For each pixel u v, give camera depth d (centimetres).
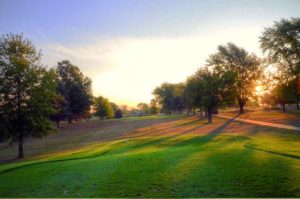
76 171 1494
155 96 13475
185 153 1795
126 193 998
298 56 4362
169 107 12344
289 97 4703
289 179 1009
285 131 3089
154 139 3297
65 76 8056
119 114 14862
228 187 973
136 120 8900
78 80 8188
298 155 1470
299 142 2075
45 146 4425
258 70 7188
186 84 6106
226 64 7394
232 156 1529
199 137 3042
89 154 2455
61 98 3741
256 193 895
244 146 2014
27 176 1538
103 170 1441
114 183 1147
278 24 4556
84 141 4600
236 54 7338
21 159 3180
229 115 7456
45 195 1070
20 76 3231
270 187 940
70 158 2283
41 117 3366
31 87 3278
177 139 3103
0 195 1141
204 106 5638
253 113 7494
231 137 2847
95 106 11056
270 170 1147
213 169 1244
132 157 1811
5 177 1600
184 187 1011
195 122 6203
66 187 1162
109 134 5403
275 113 6838
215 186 994
